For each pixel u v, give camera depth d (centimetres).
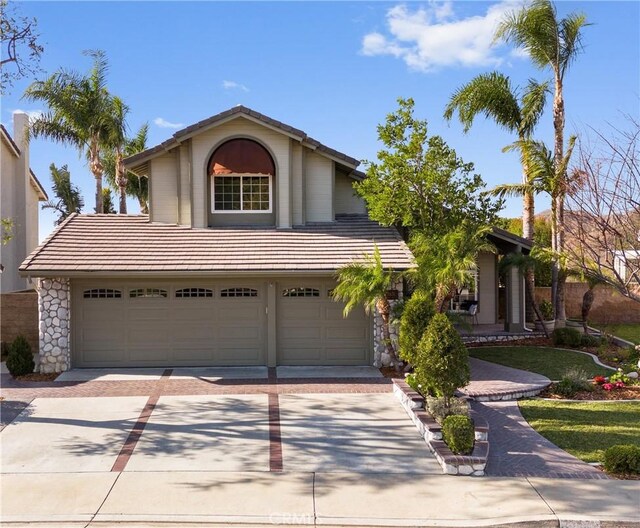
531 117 2181
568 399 1348
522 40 2136
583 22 2053
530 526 722
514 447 1005
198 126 1836
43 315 1586
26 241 2698
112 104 2698
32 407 1244
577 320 2633
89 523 729
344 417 1177
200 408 1238
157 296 1664
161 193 1909
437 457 941
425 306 1269
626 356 1744
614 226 1420
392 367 1639
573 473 884
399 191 1800
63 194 3691
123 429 1102
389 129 1789
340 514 750
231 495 809
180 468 912
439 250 1444
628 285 1450
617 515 740
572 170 1603
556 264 2136
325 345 1691
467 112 2255
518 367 1645
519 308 2138
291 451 988
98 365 1648
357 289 1441
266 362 1680
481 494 809
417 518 738
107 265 1574
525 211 2298
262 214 1914
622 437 1054
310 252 1706
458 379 1053
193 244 1745
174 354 1666
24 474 888
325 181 1956
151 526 725
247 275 1609
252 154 1870
